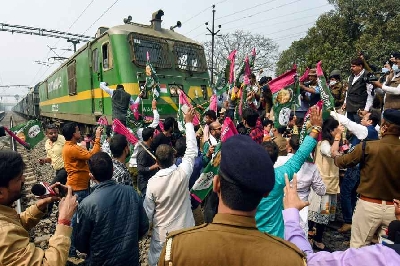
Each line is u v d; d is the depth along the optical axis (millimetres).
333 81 6996
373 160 3068
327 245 4664
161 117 8336
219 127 4793
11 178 1878
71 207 2059
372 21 24562
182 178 3115
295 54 30250
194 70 9523
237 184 1301
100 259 2609
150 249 3180
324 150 4254
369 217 3131
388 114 3047
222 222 1326
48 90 19219
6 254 1674
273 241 1286
